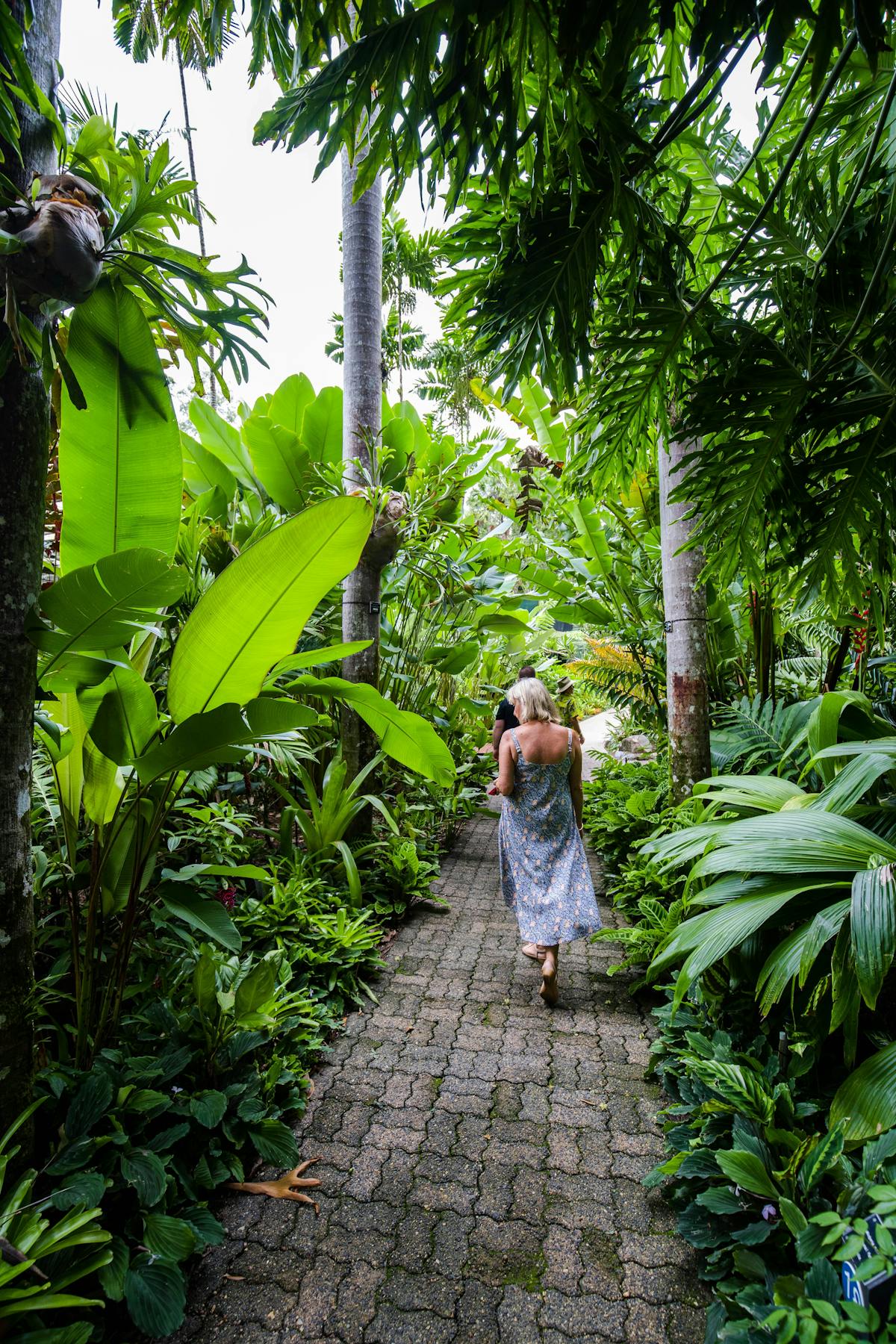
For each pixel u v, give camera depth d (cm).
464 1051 242
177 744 170
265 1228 163
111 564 142
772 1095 167
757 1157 143
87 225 126
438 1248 158
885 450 219
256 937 275
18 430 141
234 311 164
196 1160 175
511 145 137
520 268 197
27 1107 149
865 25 100
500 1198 173
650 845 239
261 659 185
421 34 127
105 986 200
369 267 401
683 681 353
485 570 555
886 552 244
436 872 448
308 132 144
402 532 383
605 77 117
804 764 299
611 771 624
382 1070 230
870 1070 145
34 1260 116
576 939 275
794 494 237
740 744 343
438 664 566
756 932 204
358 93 135
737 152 260
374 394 405
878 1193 97
